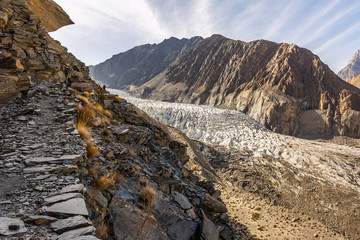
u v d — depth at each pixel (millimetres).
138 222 5270
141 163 9430
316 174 68375
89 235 3045
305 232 26156
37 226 3084
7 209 3314
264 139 102562
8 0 13477
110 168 6691
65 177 4582
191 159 43562
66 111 8531
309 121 141750
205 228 7430
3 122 7230
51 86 11289
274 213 29969
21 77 9633
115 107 14875
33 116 7910
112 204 5324
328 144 104500
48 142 6090
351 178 66062
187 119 130875
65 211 3451
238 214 25078
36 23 14125
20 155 5160
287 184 59875
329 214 47094
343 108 141750
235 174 62062
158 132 15695
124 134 10180
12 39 11734
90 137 7766
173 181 9938
